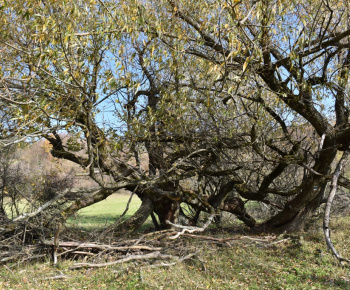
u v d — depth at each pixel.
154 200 12.36
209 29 7.15
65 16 6.16
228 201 13.87
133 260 8.34
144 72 10.39
